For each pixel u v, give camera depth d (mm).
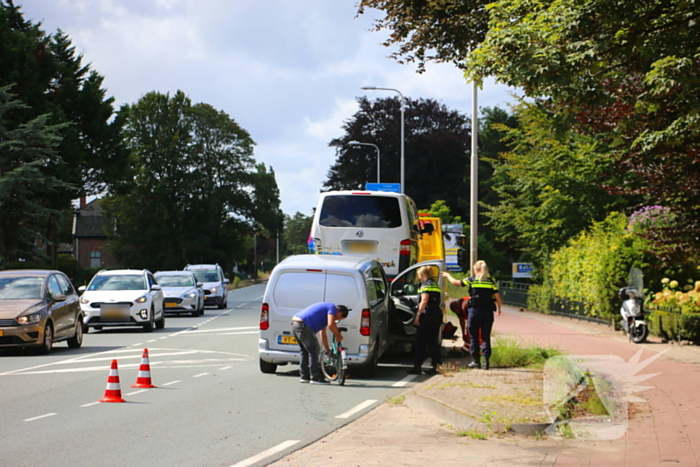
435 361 13938
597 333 19328
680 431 7957
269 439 7934
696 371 12219
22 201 37250
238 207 77938
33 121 36156
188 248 72812
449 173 52531
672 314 16391
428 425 8789
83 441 7770
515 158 32250
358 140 51812
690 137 12547
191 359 15547
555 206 30188
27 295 16469
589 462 6809
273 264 146750
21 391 11117
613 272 19531
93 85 46531
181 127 74062
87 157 46594
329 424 8797
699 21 10242
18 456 7078
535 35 10531
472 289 13453
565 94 10789
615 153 16219
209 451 7336
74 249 92688
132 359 15438
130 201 72375
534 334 19078
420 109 52656
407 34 16297
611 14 10203
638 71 11156
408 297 14781
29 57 40562
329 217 16953
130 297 22000
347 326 12859
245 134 77062
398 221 16828
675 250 15492
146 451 7324
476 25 15234
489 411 9023
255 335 21406
